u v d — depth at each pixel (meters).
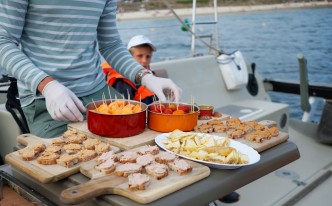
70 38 1.08
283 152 0.95
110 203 0.66
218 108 2.71
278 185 1.98
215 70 2.96
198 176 0.73
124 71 1.30
